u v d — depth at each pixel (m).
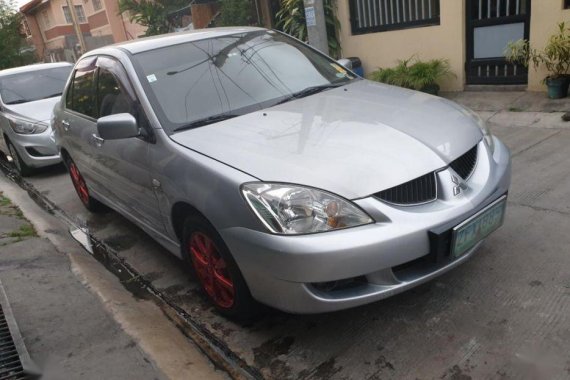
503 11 6.76
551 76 6.27
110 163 3.75
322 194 2.31
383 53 8.31
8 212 4.99
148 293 3.47
